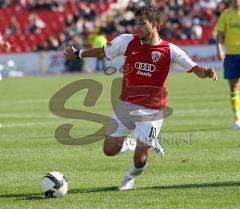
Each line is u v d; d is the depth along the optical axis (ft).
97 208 55.26
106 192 62.23
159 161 79.20
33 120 125.08
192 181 66.59
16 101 168.96
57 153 86.99
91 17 333.01
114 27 315.58
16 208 55.93
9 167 77.51
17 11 350.23
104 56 63.00
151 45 62.18
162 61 62.34
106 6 345.92
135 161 62.85
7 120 125.80
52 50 314.14
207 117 123.44
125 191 62.49
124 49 62.75
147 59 62.34
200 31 313.12
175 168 74.64
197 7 325.42
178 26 313.12
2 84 236.22
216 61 285.84
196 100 158.51
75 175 71.97
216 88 195.62
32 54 297.53
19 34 335.47
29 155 85.61
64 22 339.57
